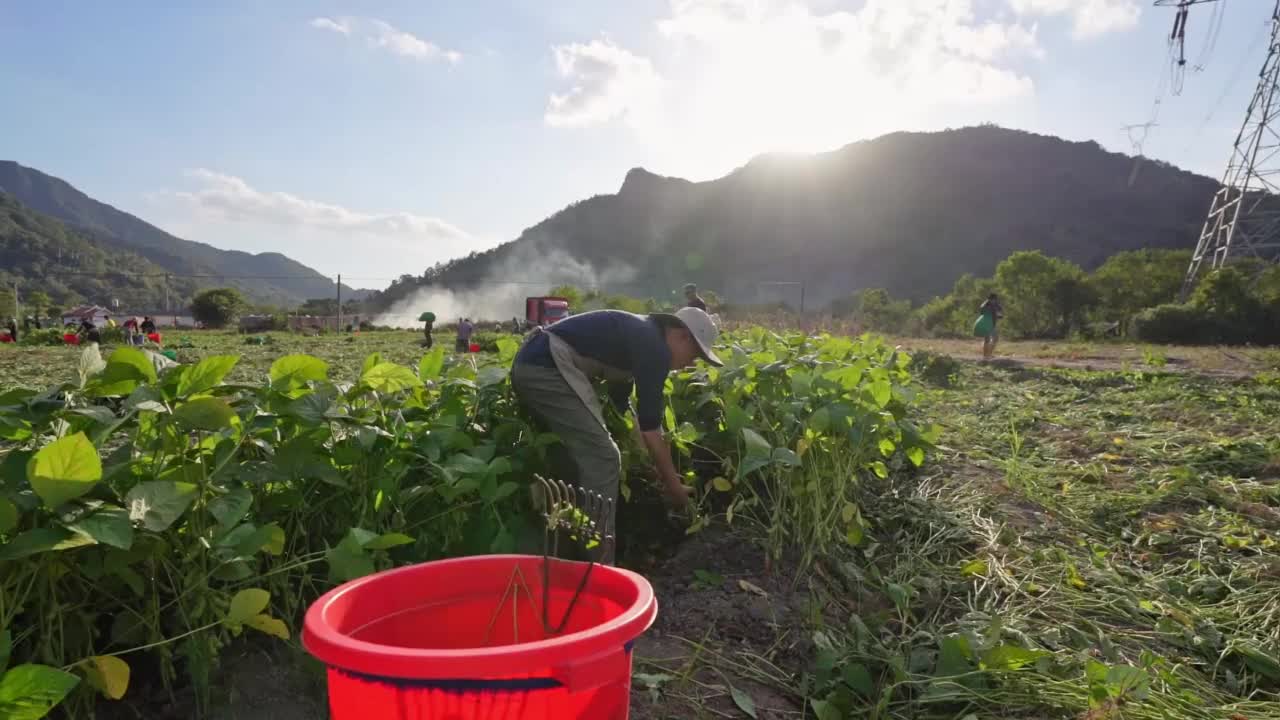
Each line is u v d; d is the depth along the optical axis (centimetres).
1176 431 697
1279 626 327
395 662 131
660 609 323
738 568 357
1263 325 2619
